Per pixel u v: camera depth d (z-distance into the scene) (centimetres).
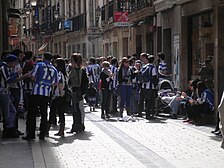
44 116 1280
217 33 1606
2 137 1324
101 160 1020
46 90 1276
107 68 1766
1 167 957
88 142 1238
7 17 2486
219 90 1580
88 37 4053
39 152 1107
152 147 1162
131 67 1856
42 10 5822
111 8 3338
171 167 952
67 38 4869
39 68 1270
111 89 1766
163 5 2239
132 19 2770
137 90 1892
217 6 1609
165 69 1928
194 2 1938
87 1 4072
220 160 1013
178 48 2142
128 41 3122
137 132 1402
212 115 1559
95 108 2170
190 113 1586
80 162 1002
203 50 1952
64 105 1343
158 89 1845
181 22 2103
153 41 2591
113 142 1236
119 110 1939
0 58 1568
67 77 1400
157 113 1823
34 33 5950
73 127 1405
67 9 4800
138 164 980
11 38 3488
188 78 2098
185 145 1184
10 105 1309
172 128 1477
